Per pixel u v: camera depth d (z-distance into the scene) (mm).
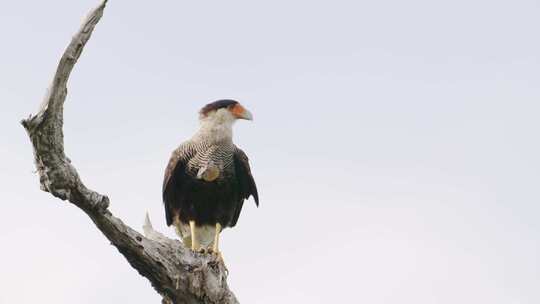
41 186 10562
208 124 16016
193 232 15945
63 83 9672
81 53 9711
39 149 10062
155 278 12352
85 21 9609
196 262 12523
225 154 15945
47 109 9727
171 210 16484
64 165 10305
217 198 16016
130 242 11688
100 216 11109
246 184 16609
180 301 12680
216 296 12656
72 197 10711
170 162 16062
